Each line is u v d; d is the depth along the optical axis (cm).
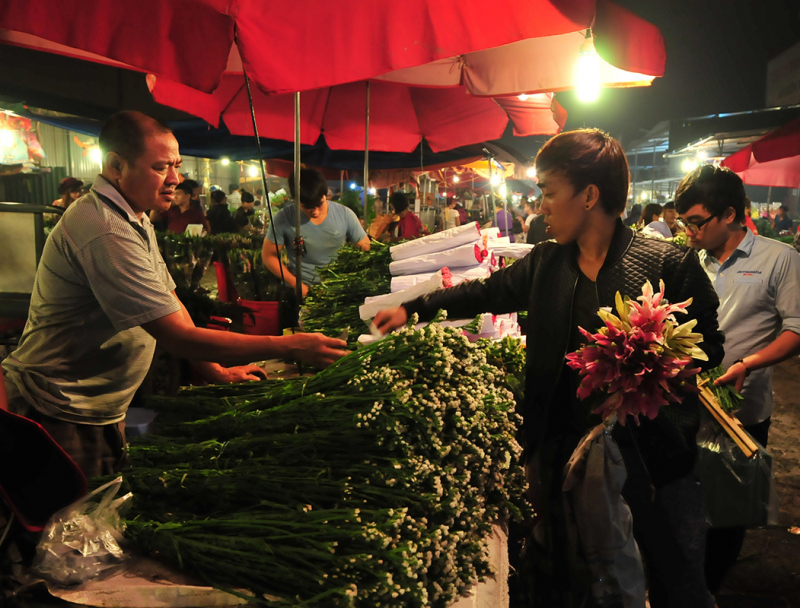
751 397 274
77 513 132
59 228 180
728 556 268
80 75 523
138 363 211
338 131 685
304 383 157
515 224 1719
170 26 188
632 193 3534
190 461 152
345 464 135
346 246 345
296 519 123
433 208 1239
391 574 111
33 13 176
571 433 179
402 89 695
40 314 192
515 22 234
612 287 168
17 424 124
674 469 170
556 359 177
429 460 134
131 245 176
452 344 150
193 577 125
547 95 633
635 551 164
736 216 263
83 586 121
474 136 724
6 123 918
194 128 731
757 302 267
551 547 180
